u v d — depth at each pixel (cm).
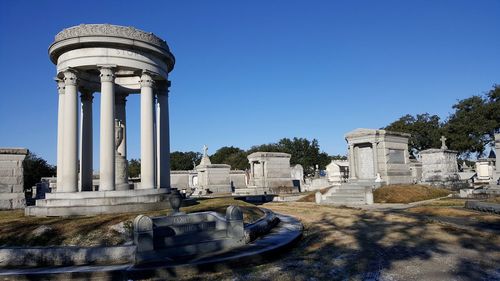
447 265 952
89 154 2003
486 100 6328
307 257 1102
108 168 1634
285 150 10250
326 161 10262
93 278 913
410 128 7000
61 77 1791
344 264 1001
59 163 1759
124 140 2097
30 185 5012
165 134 2019
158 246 1062
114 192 1606
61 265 1002
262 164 4922
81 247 1037
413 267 948
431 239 1258
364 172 3741
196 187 5566
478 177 5597
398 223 1606
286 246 1198
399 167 3734
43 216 1502
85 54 1678
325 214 1981
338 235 1388
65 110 1689
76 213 1487
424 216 1792
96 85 2011
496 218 1630
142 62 1769
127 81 2159
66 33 1684
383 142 3606
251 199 3362
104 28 1677
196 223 1194
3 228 1234
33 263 1015
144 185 1731
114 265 978
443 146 4225
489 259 991
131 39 1714
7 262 1018
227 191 5372
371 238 1313
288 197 3572
